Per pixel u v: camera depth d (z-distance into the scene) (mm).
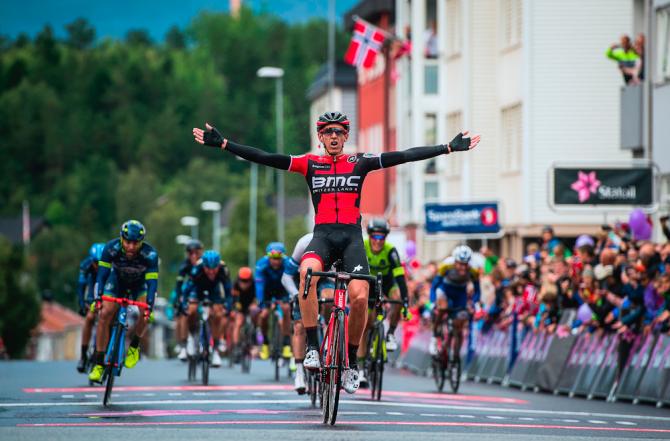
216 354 36625
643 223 40906
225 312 39875
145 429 20094
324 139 21672
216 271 38000
